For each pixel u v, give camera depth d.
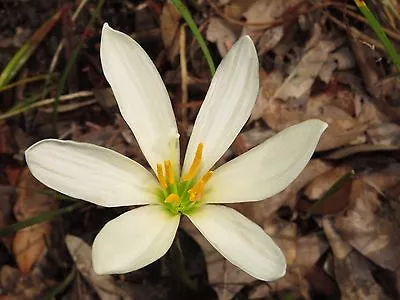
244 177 0.12
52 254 0.16
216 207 0.12
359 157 0.16
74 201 0.16
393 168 0.16
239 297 0.15
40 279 0.16
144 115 0.12
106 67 0.12
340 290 0.15
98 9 0.16
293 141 0.11
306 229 0.15
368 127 0.16
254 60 0.12
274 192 0.11
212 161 0.12
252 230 0.11
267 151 0.12
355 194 0.15
